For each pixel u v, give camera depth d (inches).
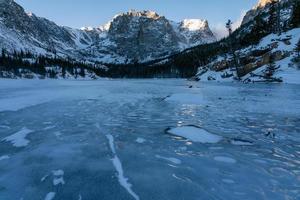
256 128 399.2
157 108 616.7
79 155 274.7
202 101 755.4
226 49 3531.0
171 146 307.4
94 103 713.6
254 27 3294.8
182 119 475.2
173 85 1887.3
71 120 462.6
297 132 373.1
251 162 254.8
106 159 262.8
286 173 227.6
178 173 227.8
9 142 322.7
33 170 234.8
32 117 490.9
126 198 184.4
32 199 184.5
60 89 1384.1
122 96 932.6
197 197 185.8
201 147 304.3
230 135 357.1
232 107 631.2
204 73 3056.1
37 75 4670.3
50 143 318.3
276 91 1109.7
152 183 208.2
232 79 2377.0
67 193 192.5
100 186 203.3
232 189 197.9
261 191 194.5
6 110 575.2
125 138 341.7
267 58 2150.6
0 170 235.1
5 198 186.5
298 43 1924.2
